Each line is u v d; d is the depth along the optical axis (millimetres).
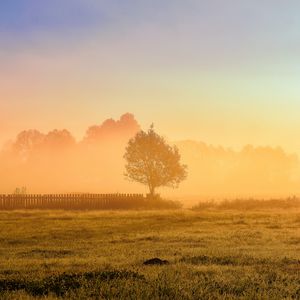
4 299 11891
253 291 12609
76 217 41938
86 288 12820
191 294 12258
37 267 16891
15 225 34781
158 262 17750
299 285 13609
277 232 29797
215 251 21266
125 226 34531
